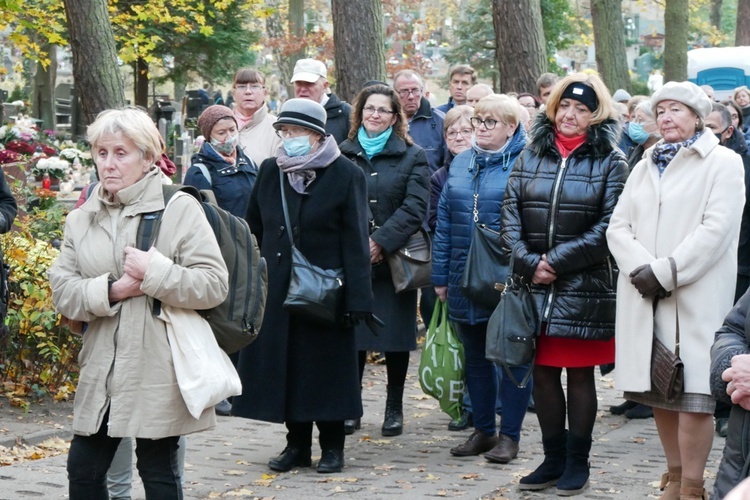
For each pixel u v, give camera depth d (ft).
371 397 32.78
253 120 32.89
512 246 21.72
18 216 36.50
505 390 24.95
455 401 25.98
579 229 21.39
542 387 22.09
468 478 23.44
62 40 75.72
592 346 21.61
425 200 27.66
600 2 90.02
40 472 23.24
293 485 22.85
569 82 21.50
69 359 30.63
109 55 46.65
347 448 26.71
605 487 22.43
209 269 15.65
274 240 23.94
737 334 15.28
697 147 19.61
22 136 53.16
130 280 15.34
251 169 30.55
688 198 19.53
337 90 48.44
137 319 15.40
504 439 25.07
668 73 93.30
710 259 19.21
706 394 19.26
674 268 19.16
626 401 30.40
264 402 23.71
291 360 23.77
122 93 47.19
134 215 15.76
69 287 15.57
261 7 108.17
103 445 15.71
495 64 118.42
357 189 23.88
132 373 15.31
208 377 15.38
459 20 125.70
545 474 22.27
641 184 20.13
